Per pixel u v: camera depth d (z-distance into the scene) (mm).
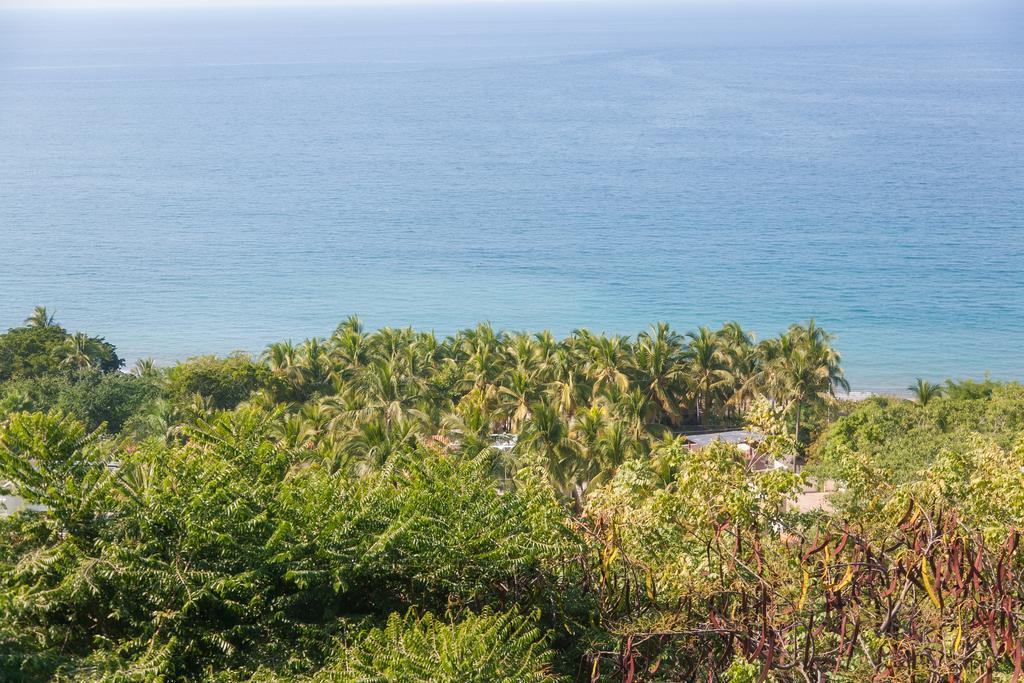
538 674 10828
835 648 10641
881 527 12141
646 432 61812
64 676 11234
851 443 47219
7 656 11359
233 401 68562
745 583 11453
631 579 13242
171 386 67250
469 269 189125
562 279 178625
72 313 161625
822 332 75250
